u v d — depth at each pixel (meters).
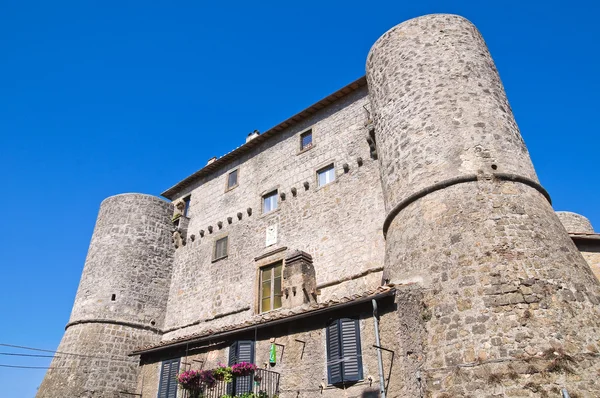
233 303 21.58
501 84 15.29
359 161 19.50
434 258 11.81
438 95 14.38
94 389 21.58
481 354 9.91
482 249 11.22
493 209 11.88
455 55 15.17
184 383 13.05
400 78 15.65
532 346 9.64
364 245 17.72
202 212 26.38
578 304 10.43
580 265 11.44
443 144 13.42
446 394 9.93
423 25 16.30
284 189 22.17
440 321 10.91
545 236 11.56
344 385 11.22
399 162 14.29
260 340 13.78
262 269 21.31
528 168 13.17
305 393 11.84
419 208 12.98
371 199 18.38
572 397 9.02
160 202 28.00
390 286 11.43
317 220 19.92
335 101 22.11
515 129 14.09
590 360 9.55
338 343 11.59
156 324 24.64
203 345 15.13
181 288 25.05
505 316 10.15
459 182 12.62
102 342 22.84
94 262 25.50
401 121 14.83
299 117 23.11
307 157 21.92
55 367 22.69
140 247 25.94
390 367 10.46
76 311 24.28
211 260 24.11
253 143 24.95
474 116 13.67
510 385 9.34
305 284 16.59
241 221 23.61
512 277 10.62
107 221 26.75
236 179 25.34
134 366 23.16
